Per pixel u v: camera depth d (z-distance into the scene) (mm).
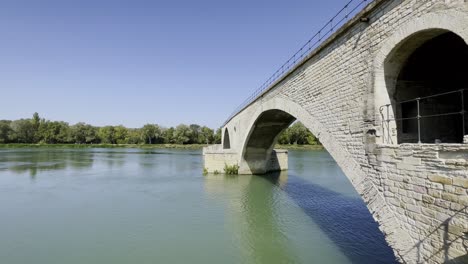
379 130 8961
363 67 9805
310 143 91500
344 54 11023
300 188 25344
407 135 9555
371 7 9078
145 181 29094
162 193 23438
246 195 22688
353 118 10352
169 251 12438
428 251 6914
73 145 109188
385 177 8516
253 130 28516
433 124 9852
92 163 47625
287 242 13422
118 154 72562
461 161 6109
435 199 6730
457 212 6164
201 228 15242
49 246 12898
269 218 16922
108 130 122062
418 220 7230
